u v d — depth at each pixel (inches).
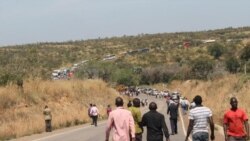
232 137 911.7
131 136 832.3
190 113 899.4
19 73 3435.0
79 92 4143.7
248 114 2089.1
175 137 1737.2
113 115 834.8
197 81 7194.9
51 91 3575.3
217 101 3356.3
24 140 1904.5
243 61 6481.3
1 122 2647.6
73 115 3230.8
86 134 2121.1
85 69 7190.0
